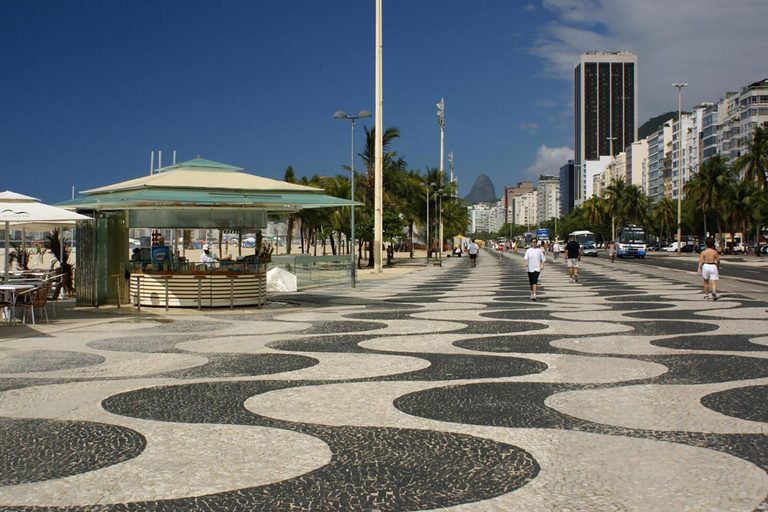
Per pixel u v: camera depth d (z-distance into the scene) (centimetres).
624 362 930
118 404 696
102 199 1575
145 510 421
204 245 2306
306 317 1559
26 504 430
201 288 1753
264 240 2408
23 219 1398
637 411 658
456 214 9306
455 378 826
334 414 654
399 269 4547
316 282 2753
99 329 1339
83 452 537
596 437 573
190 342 1149
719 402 692
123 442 564
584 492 448
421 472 489
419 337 1200
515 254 9331
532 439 568
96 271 1788
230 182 1691
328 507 427
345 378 829
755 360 938
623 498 438
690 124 14712
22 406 688
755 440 559
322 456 526
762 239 9869
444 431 594
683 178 14675
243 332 1287
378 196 3800
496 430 596
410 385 786
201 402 704
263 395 736
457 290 2453
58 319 1520
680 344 1091
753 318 1466
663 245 13012
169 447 550
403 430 597
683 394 730
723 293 2203
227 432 593
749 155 7656
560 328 1314
